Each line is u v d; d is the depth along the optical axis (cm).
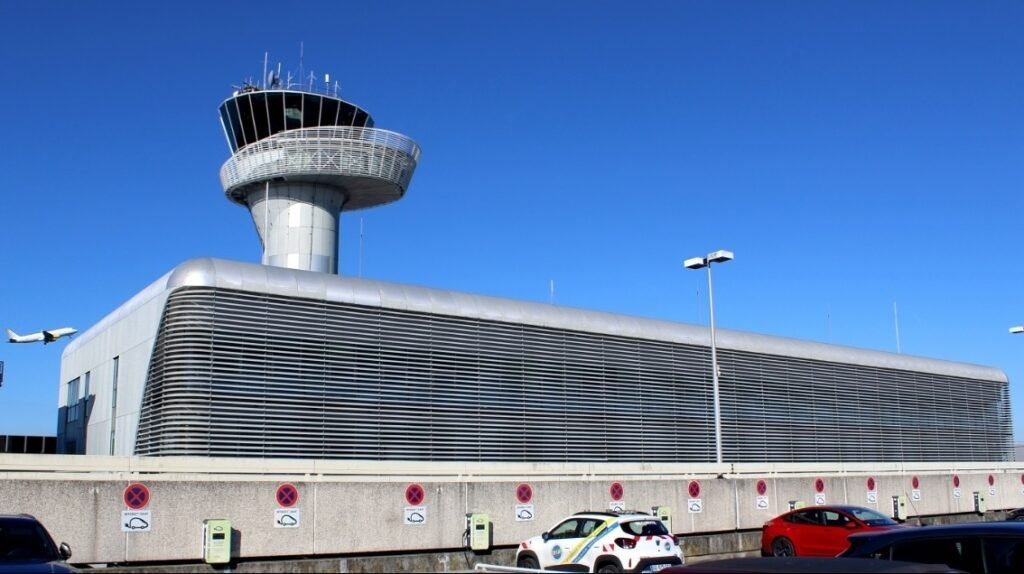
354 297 3325
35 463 1961
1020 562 913
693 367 4331
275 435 3038
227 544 2058
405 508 2355
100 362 3716
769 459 4528
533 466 2698
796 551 2473
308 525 2211
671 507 2864
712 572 605
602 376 3978
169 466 2128
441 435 3431
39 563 1203
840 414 4947
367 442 3234
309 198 4275
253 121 4344
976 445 5816
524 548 2109
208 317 2989
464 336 3584
